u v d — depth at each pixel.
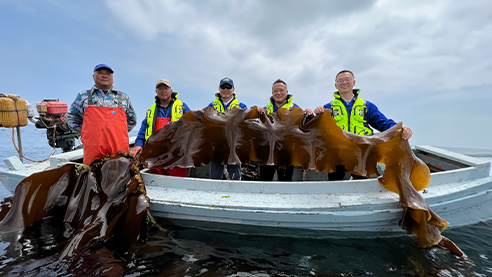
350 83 3.25
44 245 2.05
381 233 2.30
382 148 2.34
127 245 2.04
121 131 2.98
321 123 2.44
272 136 2.61
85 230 2.02
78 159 3.21
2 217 2.25
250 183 2.36
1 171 3.17
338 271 1.89
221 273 1.83
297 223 2.22
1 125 3.90
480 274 1.83
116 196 2.30
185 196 2.35
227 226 2.31
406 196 2.07
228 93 4.06
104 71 3.05
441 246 2.10
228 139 2.66
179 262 1.93
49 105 4.79
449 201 2.31
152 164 2.60
